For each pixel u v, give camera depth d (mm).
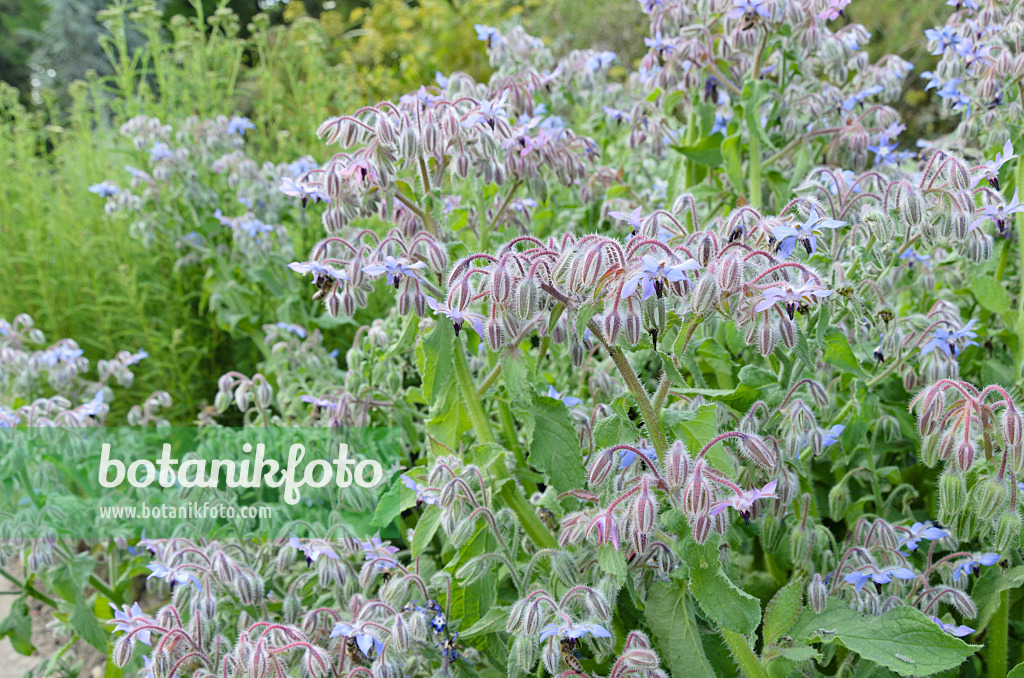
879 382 3035
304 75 9836
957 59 3678
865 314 2887
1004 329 3393
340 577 2752
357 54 12742
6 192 7727
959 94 3537
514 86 3770
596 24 12594
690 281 1930
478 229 3564
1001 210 2646
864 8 11867
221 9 7320
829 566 2756
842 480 2852
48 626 3980
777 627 2287
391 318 4020
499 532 2516
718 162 3727
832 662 2928
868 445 2973
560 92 5012
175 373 6109
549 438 2582
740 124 3543
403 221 2975
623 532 2037
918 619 2145
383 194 2744
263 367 5305
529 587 2572
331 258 2730
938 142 4348
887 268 2742
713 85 3709
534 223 4539
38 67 19203
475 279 2562
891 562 2576
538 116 3840
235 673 2389
